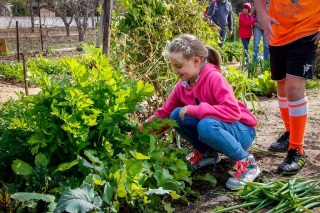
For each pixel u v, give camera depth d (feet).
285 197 9.18
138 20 14.12
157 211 8.92
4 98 23.16
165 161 9.55
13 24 104.83
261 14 11.20
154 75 14.10
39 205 8.06
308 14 10.58
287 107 12.03
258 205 9.20
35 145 8.80
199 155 11.00
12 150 8.96
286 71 11.00
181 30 15.08
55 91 8.80
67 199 6.98
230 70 16.49
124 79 11.14
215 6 35.14
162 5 14.28
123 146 9.27
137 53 14.14
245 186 9.62
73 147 8.77
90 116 8.70
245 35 36.55
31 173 8.33
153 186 9.02
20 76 31.07
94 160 8.36
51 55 53.93
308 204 9.07
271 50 11.53
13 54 54.49
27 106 9.28
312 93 21.35
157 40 14.12
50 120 8.77
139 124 10.00
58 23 125.39
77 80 9.11
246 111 10.58
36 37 80.07
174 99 11.03
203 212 9.16
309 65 10.71
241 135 10.19
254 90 21.01
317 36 10.52
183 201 9.61
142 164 8.79
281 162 11.62
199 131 9.82
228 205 9.41
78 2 80.38
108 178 8.32
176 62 9.96
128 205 8.45
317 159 11.70
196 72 10.20
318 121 15.47
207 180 10.19
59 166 8.24
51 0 94.02
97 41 13.03
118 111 9.19
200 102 10.39
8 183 9.17
